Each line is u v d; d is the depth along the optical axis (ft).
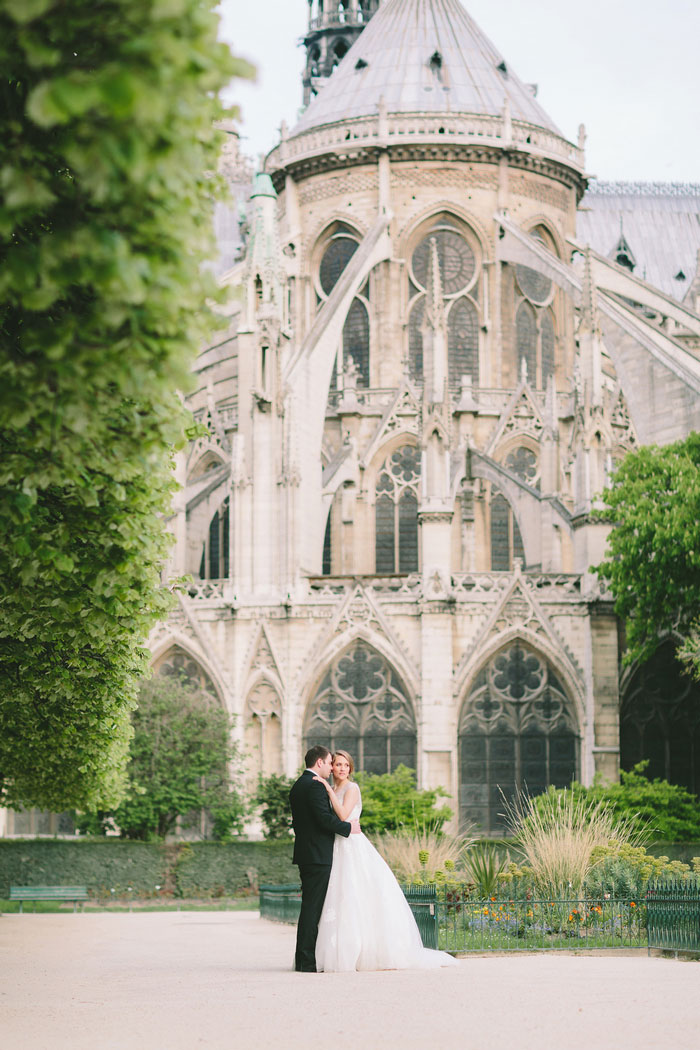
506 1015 46.37
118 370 37.60
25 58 32.24
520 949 88.28
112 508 58.95
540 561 235.40
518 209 283.59
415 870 119.96
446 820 189.98
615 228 397.80
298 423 226.17
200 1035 42.34
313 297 285.84
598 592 211.61
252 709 216.54
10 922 138.82
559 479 248.32
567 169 291.79
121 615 74.28
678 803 186.70
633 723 212.84
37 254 32.22
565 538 238.68
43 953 90.53
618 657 210.79
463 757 210.18
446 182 278.67
